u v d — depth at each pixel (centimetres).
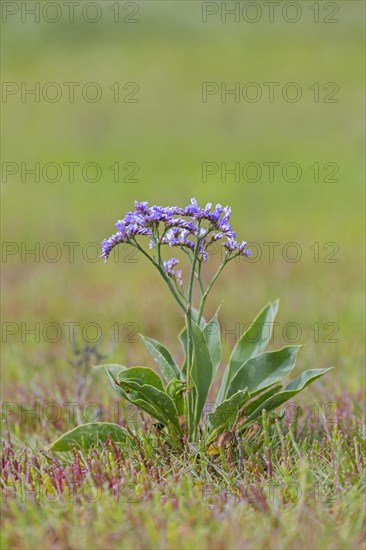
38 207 1916
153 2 4050
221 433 557
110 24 3828
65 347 974
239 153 2298
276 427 580
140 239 1555
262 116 2633
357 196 1838
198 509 457
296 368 859
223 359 905
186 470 518
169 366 594
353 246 1459
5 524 444
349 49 3238
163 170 2198
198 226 549
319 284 1232
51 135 2611
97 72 3253
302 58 3212
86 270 1412
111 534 425
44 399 755
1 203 1969
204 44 3531
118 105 2852
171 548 412
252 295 1184
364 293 1166
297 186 1944
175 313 1113
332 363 878
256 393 534
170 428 566
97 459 542
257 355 580
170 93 2947
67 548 420
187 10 3962
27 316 1162
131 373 566
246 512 456
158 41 3619
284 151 2273
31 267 1456
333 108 2622
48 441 668
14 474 537
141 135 2544
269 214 1733
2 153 2458
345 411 671
